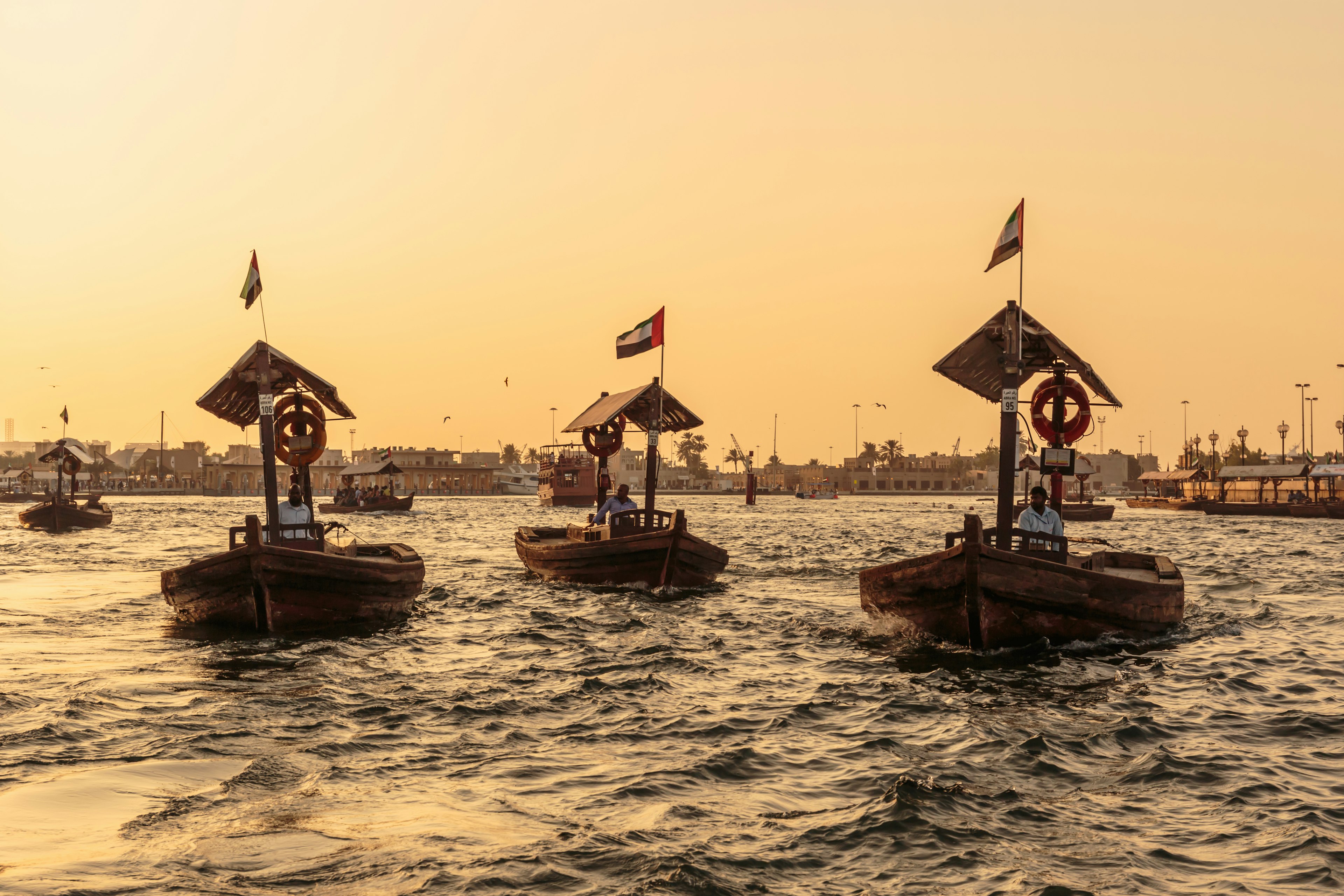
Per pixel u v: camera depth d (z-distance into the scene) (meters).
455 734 10.39
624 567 23.20
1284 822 7.77
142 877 6.56
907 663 14.51
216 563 15.91
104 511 56.12
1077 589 15.05
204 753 9.53
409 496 80.88
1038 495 16.19
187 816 7.78
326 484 169.00
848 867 6.91
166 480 175.00
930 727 10.80
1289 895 6.44
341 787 8.55
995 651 15.05
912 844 7.32
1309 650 15.52
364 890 6.42
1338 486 87.62
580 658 14.79
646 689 12.65
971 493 194.25
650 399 25.20
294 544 17.56
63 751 9.51
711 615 19.41
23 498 103.94
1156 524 67.06
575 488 97.62
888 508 102.50
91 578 26.45
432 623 18.33
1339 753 9.78
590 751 9.80
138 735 10.14
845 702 11.95
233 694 12.05
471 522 65.31
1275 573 28.52
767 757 9.59
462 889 6.45
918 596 15.63
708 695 12.34
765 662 14.62
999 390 19.92
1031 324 16.69
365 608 17.06
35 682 12.62
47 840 7.23
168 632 16.84
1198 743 10.12
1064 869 6.90
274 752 9.57
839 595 22.70
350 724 10.73
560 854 7.03
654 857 6.96
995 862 7.01
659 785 8.69
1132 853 7.18
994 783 8.81
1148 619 16.02
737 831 7.57
